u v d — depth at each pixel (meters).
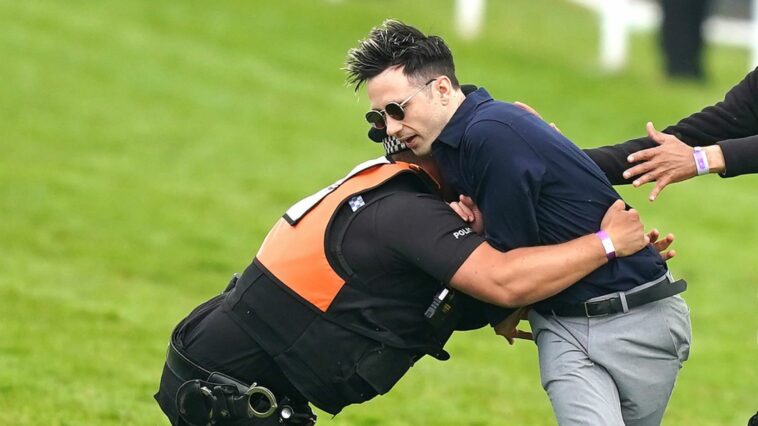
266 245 16.42
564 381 16.14
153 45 58.66
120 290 35.91
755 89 17.95
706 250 45.34
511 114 15.82
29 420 23.39
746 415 30.25
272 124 52.44
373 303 15.84
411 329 16.09
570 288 16.12
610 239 15.64
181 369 16.48
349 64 16.30
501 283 15.39
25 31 57.62
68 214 41.56
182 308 34.97
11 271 35.91
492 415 28.09
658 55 69.44
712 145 17.20
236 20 63.34
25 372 26.73
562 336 16.28
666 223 47.81
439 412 27.83
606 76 62.44
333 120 53.75
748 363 35.09
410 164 16.47
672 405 30.83
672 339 16.34
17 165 45.03
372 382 15.95
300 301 15.88
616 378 16.19
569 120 55.25
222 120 52.16
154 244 40.25
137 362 29.16
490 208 15.68
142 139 49.25
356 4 67.25
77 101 51.62
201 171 47.16
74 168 45.75
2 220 40.25
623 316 16.09
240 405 16.03
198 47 59.41
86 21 60.31
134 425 23.98
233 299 16.36
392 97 16.02
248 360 16.23
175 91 54.22
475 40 64.06
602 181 16.08
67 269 37.12
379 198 15.98
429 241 15.57
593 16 76.94
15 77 52.59
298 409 16.61
